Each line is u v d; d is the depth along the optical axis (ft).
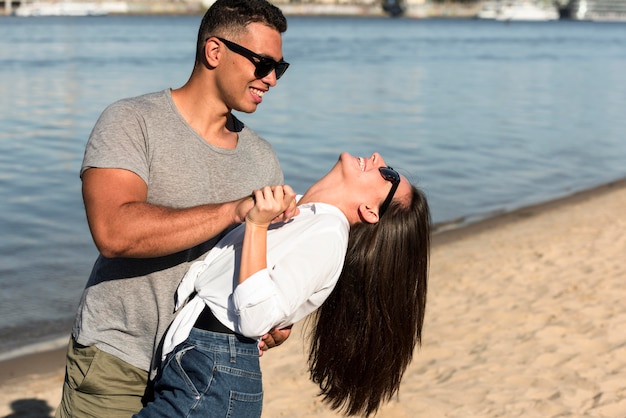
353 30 310.65
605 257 27.73
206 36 8.56
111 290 8.57
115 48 151.43
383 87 94.89
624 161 53.06
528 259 27.76
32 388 17.61
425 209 8.70
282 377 17.39
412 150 53.78
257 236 7.59
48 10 429.79
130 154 8.16
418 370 17.51
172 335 8.09
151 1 464.24
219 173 8.82
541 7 568.41
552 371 17.10
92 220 7.89
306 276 7.71
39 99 72.90
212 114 8.76
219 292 7.92
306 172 45.09
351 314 8.54
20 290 24.26
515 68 133.18
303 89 88.38
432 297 23.21
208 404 7.78
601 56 176.86
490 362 17.78
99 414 8.74
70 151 48.57
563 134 63.87
